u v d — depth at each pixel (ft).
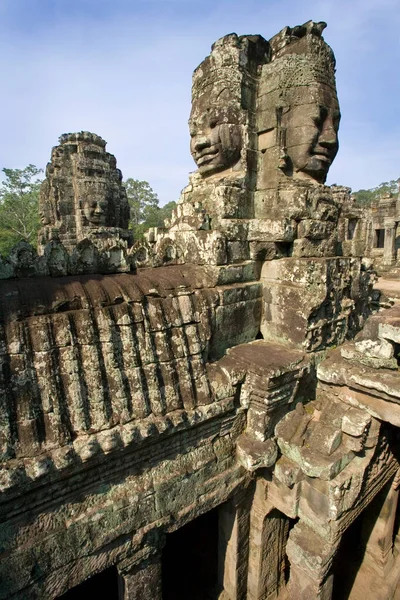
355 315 21.04
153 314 14.60
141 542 14.01
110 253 15.40
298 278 17.57
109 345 13.14
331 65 18.79
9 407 11.07
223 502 17.40
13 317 11.65
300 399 18.01
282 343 18.69
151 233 22.35
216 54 18.44
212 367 16.52
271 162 18.88
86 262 14.66
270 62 19.20
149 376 13.98
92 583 22.44
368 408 14.49
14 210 132.46
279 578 20.98
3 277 12.69
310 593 15.60
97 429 12.38
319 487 15.02
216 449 16.33
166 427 13.50
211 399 15.42
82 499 12.55
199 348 15.70
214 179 19.63
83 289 13.38
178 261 18.45
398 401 13.44
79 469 11.87
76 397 12.13
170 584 22.84
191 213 18.79
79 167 43.80
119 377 13.10
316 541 15.42
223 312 17.30
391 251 95.50
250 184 19.31
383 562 20.83
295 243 18.26
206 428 15.70
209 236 17.43
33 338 11.80
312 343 17.76
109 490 13.23
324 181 20.18
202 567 23.77
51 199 45.73
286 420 16.53
